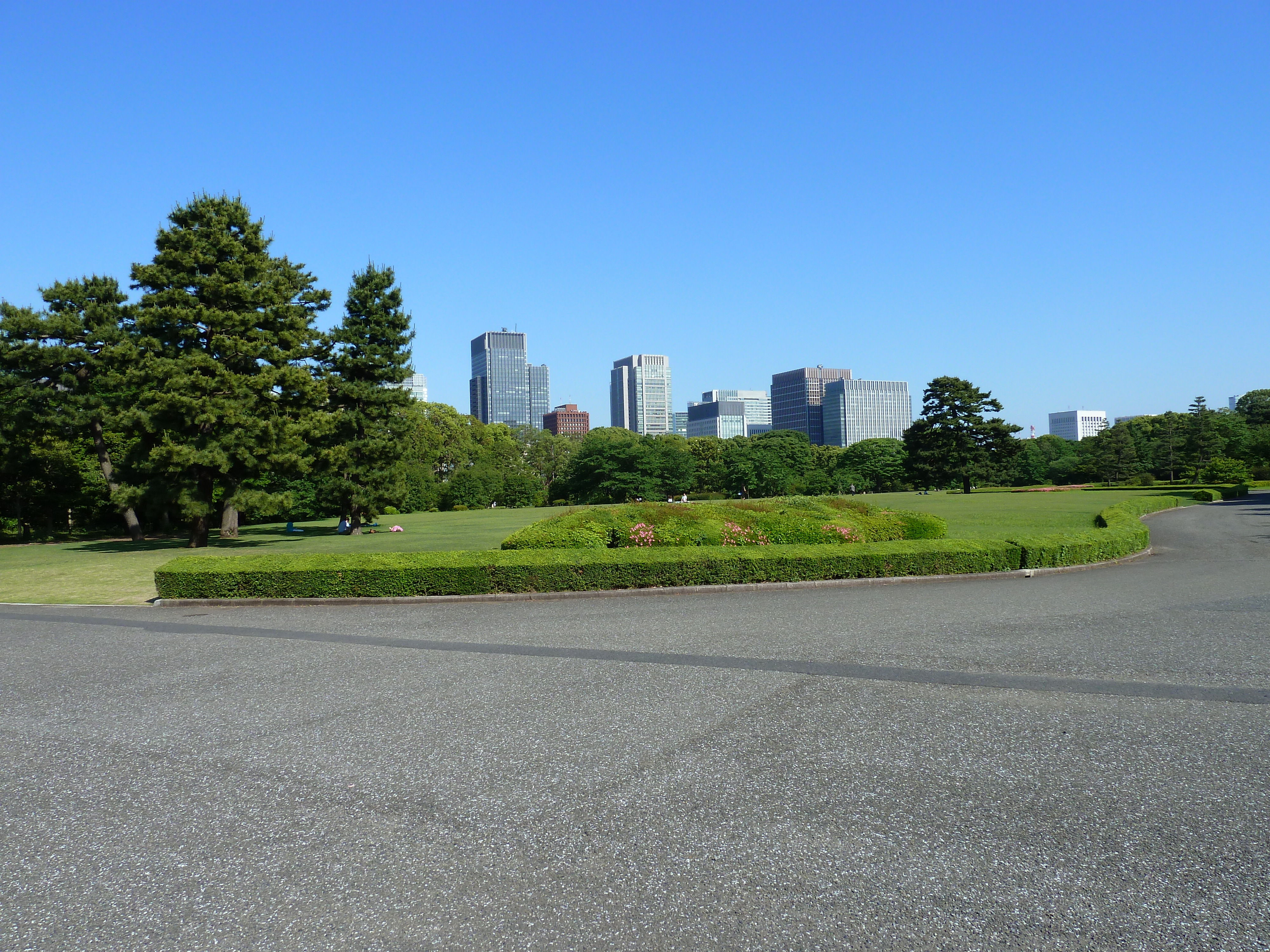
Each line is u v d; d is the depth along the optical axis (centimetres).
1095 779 512
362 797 511
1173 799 479
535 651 945
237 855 436
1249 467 8331
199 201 2961
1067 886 385
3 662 971
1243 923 350
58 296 3584
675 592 1457
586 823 463
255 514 3142
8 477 4072
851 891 384
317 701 743
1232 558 1908
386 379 3697
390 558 1535
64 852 445
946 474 7488
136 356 2805
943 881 392
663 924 358
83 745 631
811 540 1823
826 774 529
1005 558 1636
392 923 365
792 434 10438
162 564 2344
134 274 2895
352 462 3653
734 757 565
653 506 1909
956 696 705
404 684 795
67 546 3478
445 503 7756
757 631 1032
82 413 3588
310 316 3569
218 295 2914
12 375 3500
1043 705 673
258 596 1493
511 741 609
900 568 1568
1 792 535
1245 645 894
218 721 685
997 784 508
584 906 375
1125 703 675
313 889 396
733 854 423
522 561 1477
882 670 804
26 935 362
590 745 595
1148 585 1445
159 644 1068
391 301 3650
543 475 10044
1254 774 514
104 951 348
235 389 2875
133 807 504
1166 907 364
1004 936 345
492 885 396
